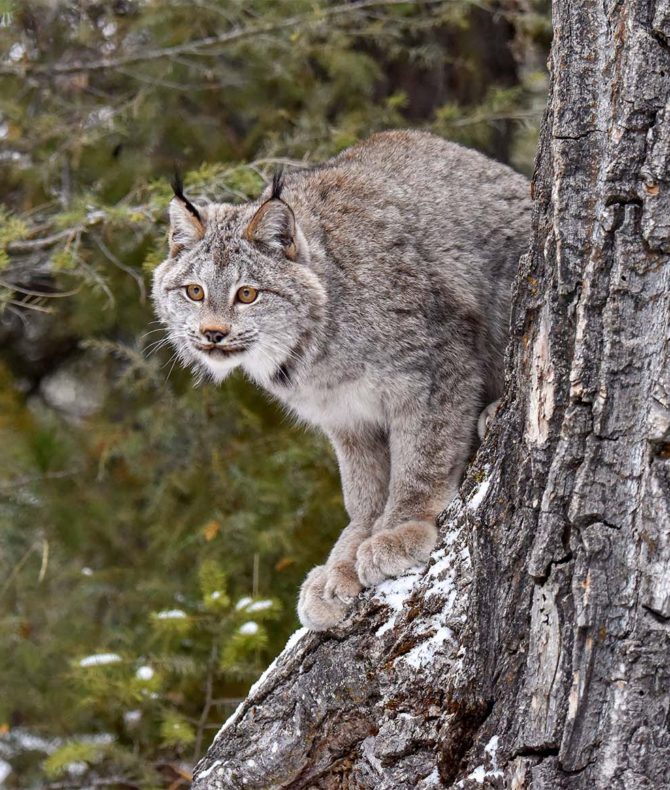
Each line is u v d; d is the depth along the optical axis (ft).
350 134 48.24
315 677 25.34
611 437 19.84
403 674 23.61
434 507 30.66
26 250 49.06
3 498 52.70
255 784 25.89
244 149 52.49
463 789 21.36
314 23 47.16
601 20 20.71
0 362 56.95
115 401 55.67
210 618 45.29
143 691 43.34
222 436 52.24
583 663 19.77
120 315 51.55
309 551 50.01
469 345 31.48
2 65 49.96
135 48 52.49
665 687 19.27
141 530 53.01
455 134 49.73
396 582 25.94
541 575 20.49
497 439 24.00
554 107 21.03
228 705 49.55
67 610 51.42
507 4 52.75
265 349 32.22
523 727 20.68
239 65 53.01
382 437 33.76
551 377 20.89
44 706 51.55
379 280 31.07
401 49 51.57
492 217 32.55
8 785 52.24
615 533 19.72
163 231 44.50
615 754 19.48
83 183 52.29
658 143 19.61
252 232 32.22
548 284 21.29
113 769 52.39
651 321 19.66
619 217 19.92
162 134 52.65
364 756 24.44
